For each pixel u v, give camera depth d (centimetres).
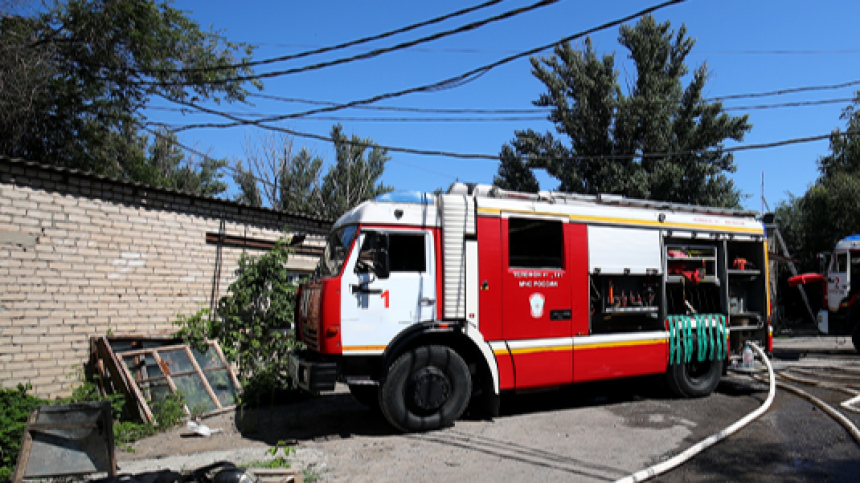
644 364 819
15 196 693
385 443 622
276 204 2569
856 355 1404
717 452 567
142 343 780
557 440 625
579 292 779
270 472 470
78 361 739
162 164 2609
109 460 470
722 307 912
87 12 1208
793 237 2733
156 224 840
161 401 724
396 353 664
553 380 743
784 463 529
